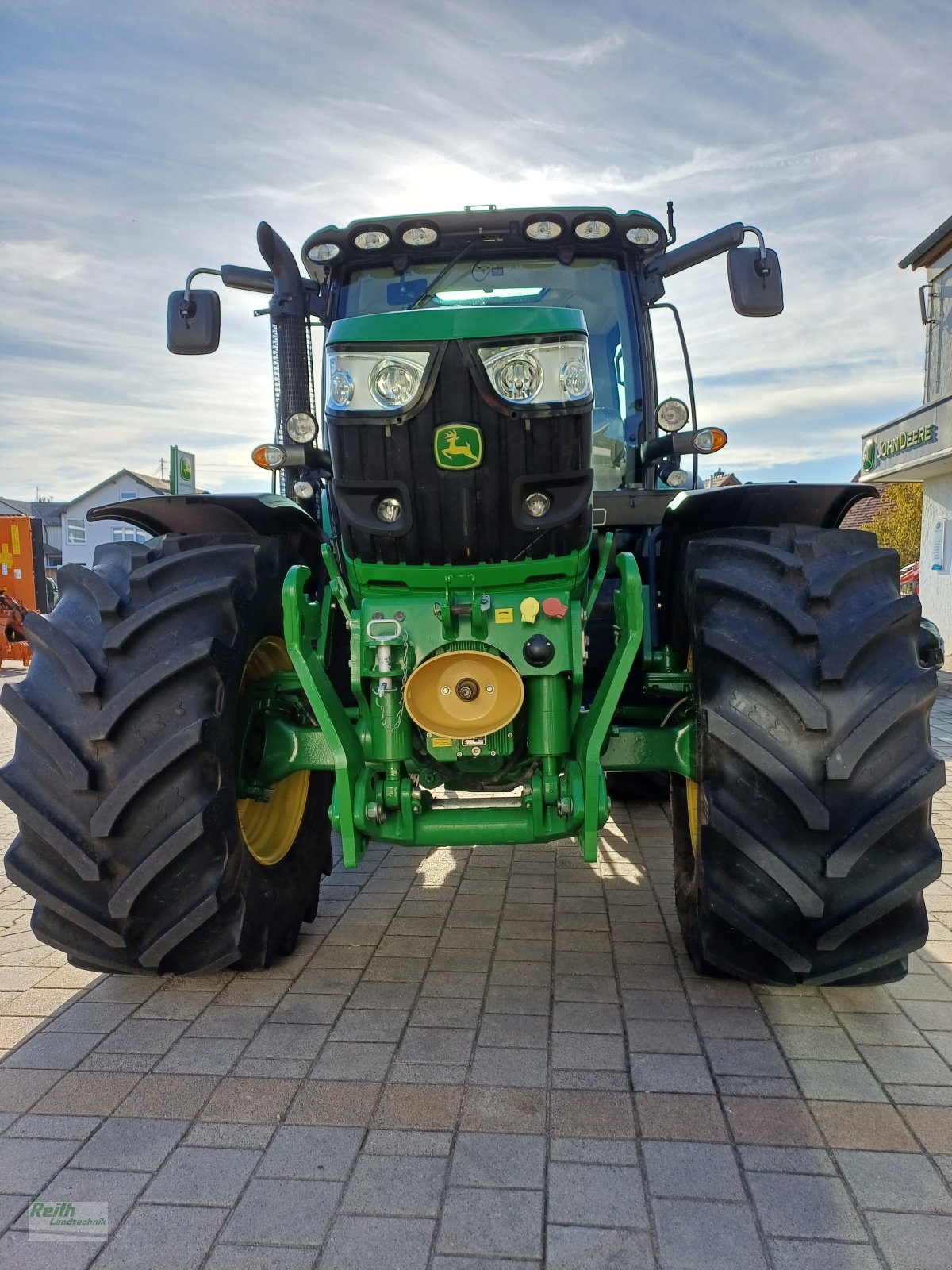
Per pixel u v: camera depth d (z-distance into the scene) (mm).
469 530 2480
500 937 3178
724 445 3461
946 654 13109
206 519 3020
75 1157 2018
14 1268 1702
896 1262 1660
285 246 3676
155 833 2424
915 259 15930
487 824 2605
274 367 3777
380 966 2957
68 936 2576
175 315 3426
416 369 2346
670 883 3701
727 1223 1762
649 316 3951
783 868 2311
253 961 2754
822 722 2273
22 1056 2443
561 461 2445
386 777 2705
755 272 3566
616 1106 2141
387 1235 1757
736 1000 2658
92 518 2977
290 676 2875
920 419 13234
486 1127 2076
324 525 3412
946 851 4051
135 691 2408
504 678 2434
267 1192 1885
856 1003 2625
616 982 2795
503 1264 1680
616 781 4855
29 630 2562
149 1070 2359
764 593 2449
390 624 2510
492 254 3879
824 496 2869
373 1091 2232
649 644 3205
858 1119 2076
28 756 2510
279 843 3066
